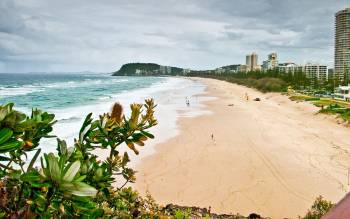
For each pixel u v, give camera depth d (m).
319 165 27.88
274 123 47.84
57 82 153.50
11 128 1.61
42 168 1.47
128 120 2.38
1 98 68.31
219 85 148.75
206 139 36.28
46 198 1.50
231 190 22.44
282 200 21.05
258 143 35.12
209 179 24.28
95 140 2.35
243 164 27.72
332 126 46.88
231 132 40.25
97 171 2.20
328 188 22.97
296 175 25.23
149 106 2.44
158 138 35.88
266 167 27.02
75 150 2.28
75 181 1.43
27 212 1.50
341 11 195.75
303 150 32.72
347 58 197.25
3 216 1.53
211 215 11.48
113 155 2.51
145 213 4.32
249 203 20.64
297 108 66.50
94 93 87.50
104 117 2.38
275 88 104.19
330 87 108.06
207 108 62.09
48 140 28.39
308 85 114.06
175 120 47.41
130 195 3.57
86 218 1.59
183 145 33.34
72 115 46.62
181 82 181.62
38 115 2.14
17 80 174.62
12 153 1.96
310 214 13.14
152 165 26.86
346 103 67.25
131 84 145.75
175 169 26.19
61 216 1.58
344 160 29.52
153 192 21.78
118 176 22.83
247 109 62.41
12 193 1.57
